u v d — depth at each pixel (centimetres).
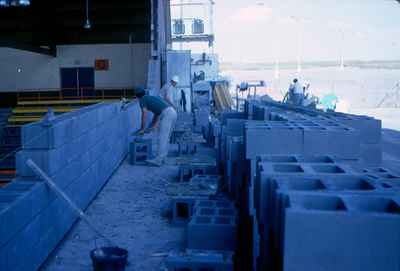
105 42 2836
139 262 512
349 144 498
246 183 552
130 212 701
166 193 797
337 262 228
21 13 2577
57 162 570
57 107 2595
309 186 306
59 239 569
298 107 1016
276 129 507
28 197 462
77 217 658
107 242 553
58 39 2773
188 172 910
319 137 499
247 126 539
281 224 256
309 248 229
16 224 431
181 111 2159
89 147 746
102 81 2858
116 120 1045
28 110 2506
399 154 1420
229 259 465
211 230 524
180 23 3128
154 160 1070
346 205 242
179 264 455
